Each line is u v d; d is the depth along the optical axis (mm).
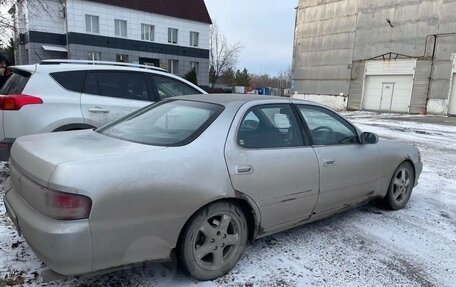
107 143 2748
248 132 3033
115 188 2256
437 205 4855
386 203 4527
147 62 32406
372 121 18828
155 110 3447
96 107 4984
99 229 2213
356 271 3039
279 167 3074
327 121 3777
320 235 3732
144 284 2705
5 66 5855
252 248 3377
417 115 23609
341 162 3652
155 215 2420
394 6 26094
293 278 2889
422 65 24656
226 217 2812
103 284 2686
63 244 2117
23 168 2486
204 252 2729
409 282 2906
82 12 28188
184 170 2543
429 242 3664
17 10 17016
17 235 3355
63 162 2252
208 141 2762
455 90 23109
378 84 27828
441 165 7602
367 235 3775
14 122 4445
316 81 32875
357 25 28797
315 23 32531
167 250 2531
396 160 4430
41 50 27906
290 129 3377
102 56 29688
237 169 2793
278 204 3109
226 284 2760
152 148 2604
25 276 2719
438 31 23625
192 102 3346
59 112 4695
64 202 2135
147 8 31688
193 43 35344
